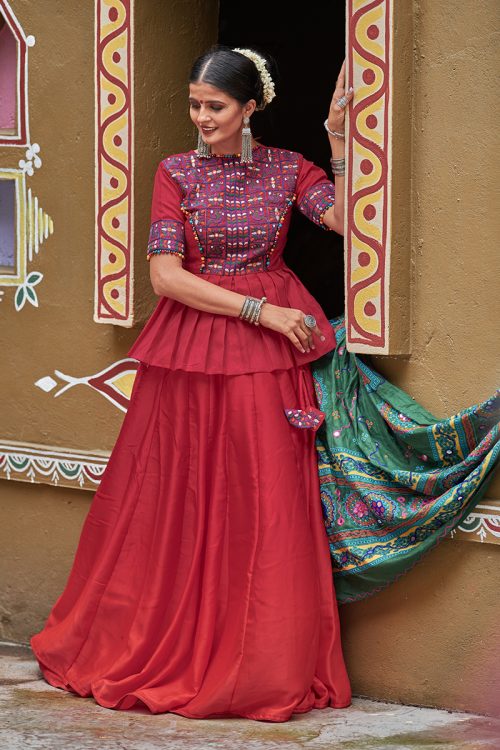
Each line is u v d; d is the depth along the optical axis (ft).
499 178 13.21
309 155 19.71
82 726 13.25
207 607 13.91
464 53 13.29
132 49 15.05
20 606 17.03
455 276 13.55
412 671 14.07
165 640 13.94
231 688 13.42
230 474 14.02
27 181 16.49
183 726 13.25
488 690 13.61
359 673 14.43
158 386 14.57
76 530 16.51
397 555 13.70
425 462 13.71
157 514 14.29
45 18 16.14
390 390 13.88
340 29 19.34
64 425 16.49
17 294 16.71
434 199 13.57
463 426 13.24
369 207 13.51
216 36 16.20
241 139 14.17
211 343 14.07
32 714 13.69
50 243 16.42
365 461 13.97
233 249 14.21
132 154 15.19
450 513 13.28
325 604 13.98
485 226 13.32
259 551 13.65
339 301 19.31
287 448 13.92
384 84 13.25
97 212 15.47
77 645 14.74
